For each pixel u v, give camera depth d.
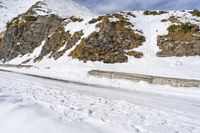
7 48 68.62
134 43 39.22
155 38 39.31
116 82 25.25
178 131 7.69
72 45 46.09
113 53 38.06
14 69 45.31
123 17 45.25
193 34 36.38
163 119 9.19
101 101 12.25
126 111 10.16
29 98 11.41
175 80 21.81
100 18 47.78
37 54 54.97
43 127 7.36
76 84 21.33
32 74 32.03
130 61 35.34
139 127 7.77
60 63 41.28
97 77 28.83
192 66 30.52
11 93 12.64
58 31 54.09
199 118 9.81
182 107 12.26
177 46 35.53
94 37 41.88
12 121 8.08
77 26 50.81
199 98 16.27
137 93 17.33
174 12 46.84
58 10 76.06
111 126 7.64
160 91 19.47
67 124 7.54
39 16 67.38
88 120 8.18
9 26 73.00
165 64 32.06
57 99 11.77
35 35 63.94
